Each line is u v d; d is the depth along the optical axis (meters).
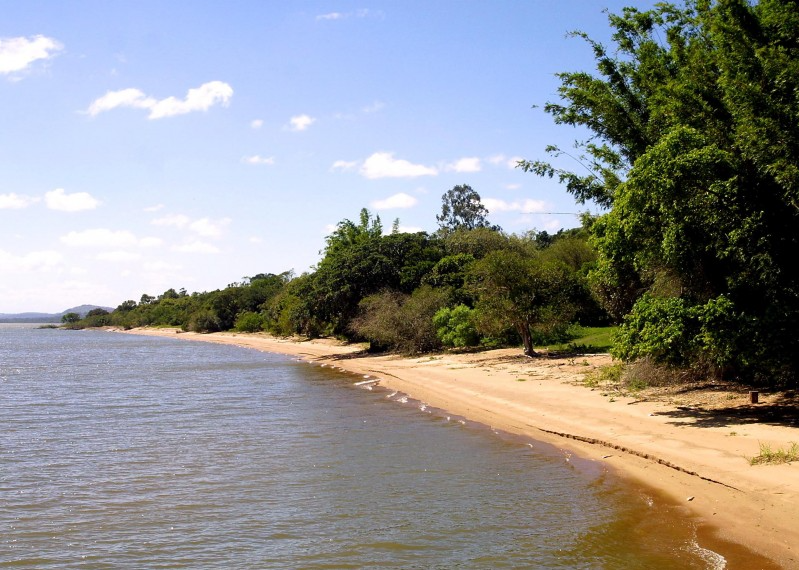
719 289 17.47
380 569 9.50
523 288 32.75
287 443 18.78
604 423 17.52
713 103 17.98
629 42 22.56
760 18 16.91
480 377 28.98
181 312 158.62
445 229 68.12
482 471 14.64
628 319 17.80
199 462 16.66
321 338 74.06
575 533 10.48
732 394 18.88
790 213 15.78
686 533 10.08
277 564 9.84
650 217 16.91
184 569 9.77
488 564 9.48
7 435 21.20
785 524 9.81
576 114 23.39
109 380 41.97
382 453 16.92
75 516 12.40
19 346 103.12
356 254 52.28
